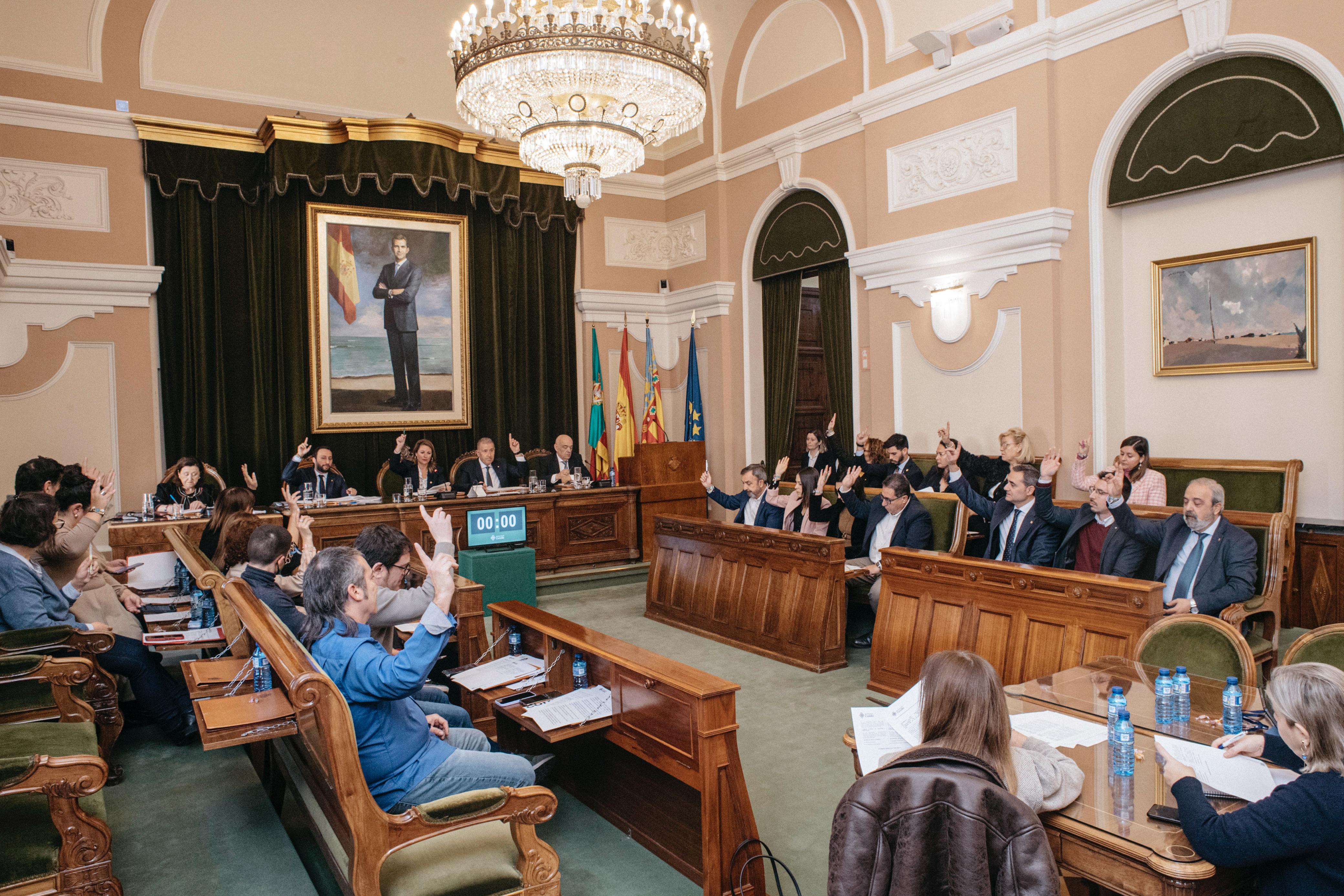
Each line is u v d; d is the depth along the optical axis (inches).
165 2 308.3
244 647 142.2
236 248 322.3
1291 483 202.5
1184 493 201.3
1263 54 206.1
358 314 343.3
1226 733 91.6
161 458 313.7
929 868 57.8
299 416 334.0
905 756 62.9
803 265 340.5
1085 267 243.9
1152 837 71.6
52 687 128.5
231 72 323.6
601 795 132.9
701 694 100.1
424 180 329.4
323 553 104.0
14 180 286.4
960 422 275.4
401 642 162.7
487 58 190.9
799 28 331.3
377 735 99.1
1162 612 138.7
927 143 278.2
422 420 358.0
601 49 185.2
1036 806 74.1
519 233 378.6
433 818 85.6
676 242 408.2
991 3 258.2
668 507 339.9
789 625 209.9
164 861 119.4
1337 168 203.0
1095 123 239.0
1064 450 250.7
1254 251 218.2
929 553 175.2
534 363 384.2
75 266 292.4
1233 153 214.1
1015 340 256.8
